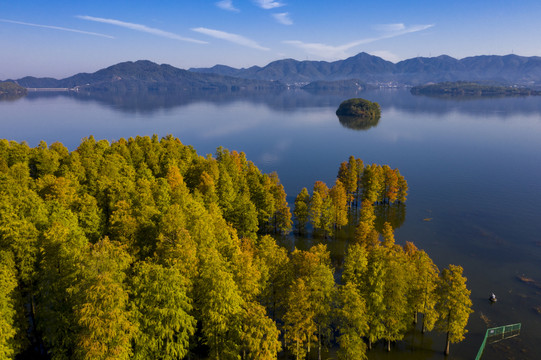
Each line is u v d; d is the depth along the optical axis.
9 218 54.22
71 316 46.03
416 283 63.09
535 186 163.88
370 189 135.25
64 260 49.59
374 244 87.81
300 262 67.56
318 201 111.06
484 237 115.56
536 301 81.50
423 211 137.75
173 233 58.53
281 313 67.94
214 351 50.47
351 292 54.25
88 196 73.75
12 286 45.88
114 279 44.97
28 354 53.84
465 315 59.84
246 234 97.94
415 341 66.88
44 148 122.81
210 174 115.56
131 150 128.75
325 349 62.06
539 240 112.81
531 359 63.59
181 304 46.66
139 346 44.59
